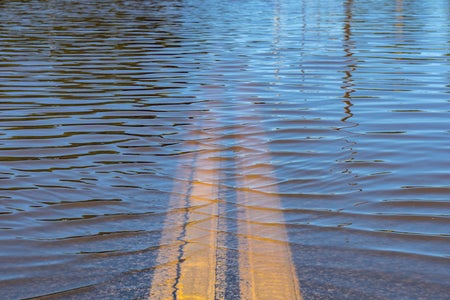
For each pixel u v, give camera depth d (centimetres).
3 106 722
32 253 363
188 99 765
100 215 417
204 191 461
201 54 1131
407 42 1286
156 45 1238
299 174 495
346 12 2025
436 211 423
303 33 1457
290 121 657
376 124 645
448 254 362
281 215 418
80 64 1015
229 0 2531
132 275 339
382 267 347
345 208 429
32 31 1431
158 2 2366
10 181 477
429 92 803
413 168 508
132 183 476
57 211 423
